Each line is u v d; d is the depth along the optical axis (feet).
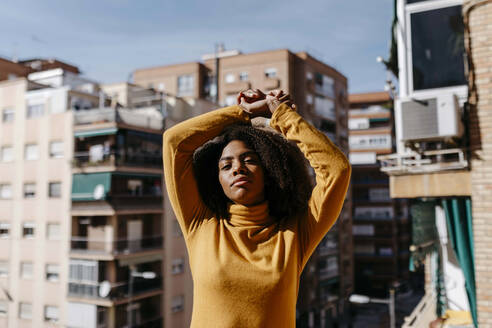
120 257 82.64
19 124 96.17
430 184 21.45
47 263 88.17
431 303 34.01
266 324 4.53
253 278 4.63
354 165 183.83
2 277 91.91
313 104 152.46
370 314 156.46
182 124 5.45
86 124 88.48
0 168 96.99
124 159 86.17
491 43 20.24
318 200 5.26
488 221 19.85
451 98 21.40
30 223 91.25
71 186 87.20
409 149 23.77
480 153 20.24
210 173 5.63
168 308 90.84
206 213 5.39
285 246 4.97
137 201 87.25
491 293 19.40
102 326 81.35
